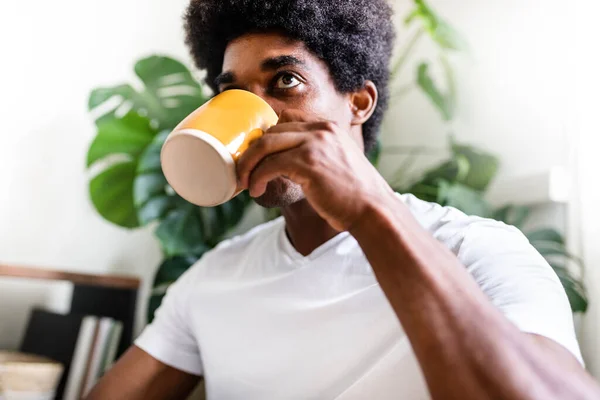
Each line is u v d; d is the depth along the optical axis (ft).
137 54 5.58
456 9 5.89
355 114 2.78
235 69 2.45
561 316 1.86
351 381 2.35
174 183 1.86
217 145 1.75
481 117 5.56
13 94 4.74
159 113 5.00
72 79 5.11
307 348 2.46
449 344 1.37
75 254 4.98
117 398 2.97
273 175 1.69
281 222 3.04
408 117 6.39
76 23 5.17
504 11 5.44
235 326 2.71
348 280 2.48
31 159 4.80
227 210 5.01
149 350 3.04
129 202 4.83
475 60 5.65
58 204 4.93
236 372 2.65
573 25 4.68
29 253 4.72
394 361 2.26
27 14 4.87
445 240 2.33
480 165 5.12
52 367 3.28
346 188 1.59
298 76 2.41
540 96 5.00
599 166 4.25
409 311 1.44
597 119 4.31
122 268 5.26
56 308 4.81
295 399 2.44
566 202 4.60
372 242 1.54
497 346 1.36
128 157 4.93
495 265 2.11
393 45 3.30
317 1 2.47
